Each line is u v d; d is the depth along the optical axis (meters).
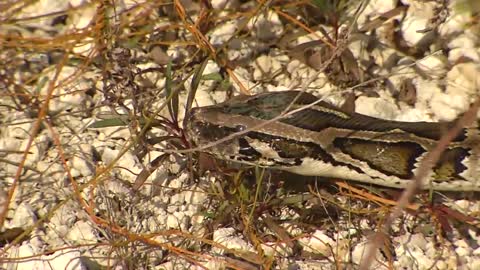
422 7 12.85
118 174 11.38
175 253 10.51
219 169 10.98
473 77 12.28
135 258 10.49
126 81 11.80
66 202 10.74
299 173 11.27
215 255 10.56
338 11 12.30
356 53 12.51
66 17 12.86
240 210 10.77
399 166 11.14
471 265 10.55
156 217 11.02
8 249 10.45
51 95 11.06
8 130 11.80
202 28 12.52
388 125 11.32
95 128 11.74
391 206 10.91
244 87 12.23
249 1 13.05
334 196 11.10
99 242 10.62
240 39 12.66
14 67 12.29
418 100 12.27
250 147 10.98
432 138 11.17
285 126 11.01
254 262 10.38
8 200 10.30
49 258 10.36
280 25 12.88
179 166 11.36
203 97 12.07
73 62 12.35
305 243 10.69
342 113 11.34
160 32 12.69
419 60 12.02
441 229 10.80
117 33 11.80
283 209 11.02
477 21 12.46
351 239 10.74
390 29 12.88
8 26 12.60
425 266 10.56
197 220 10.95
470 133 11.09
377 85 12.50
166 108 11.89
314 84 12.36
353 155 11.16
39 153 11.55
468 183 11.11
